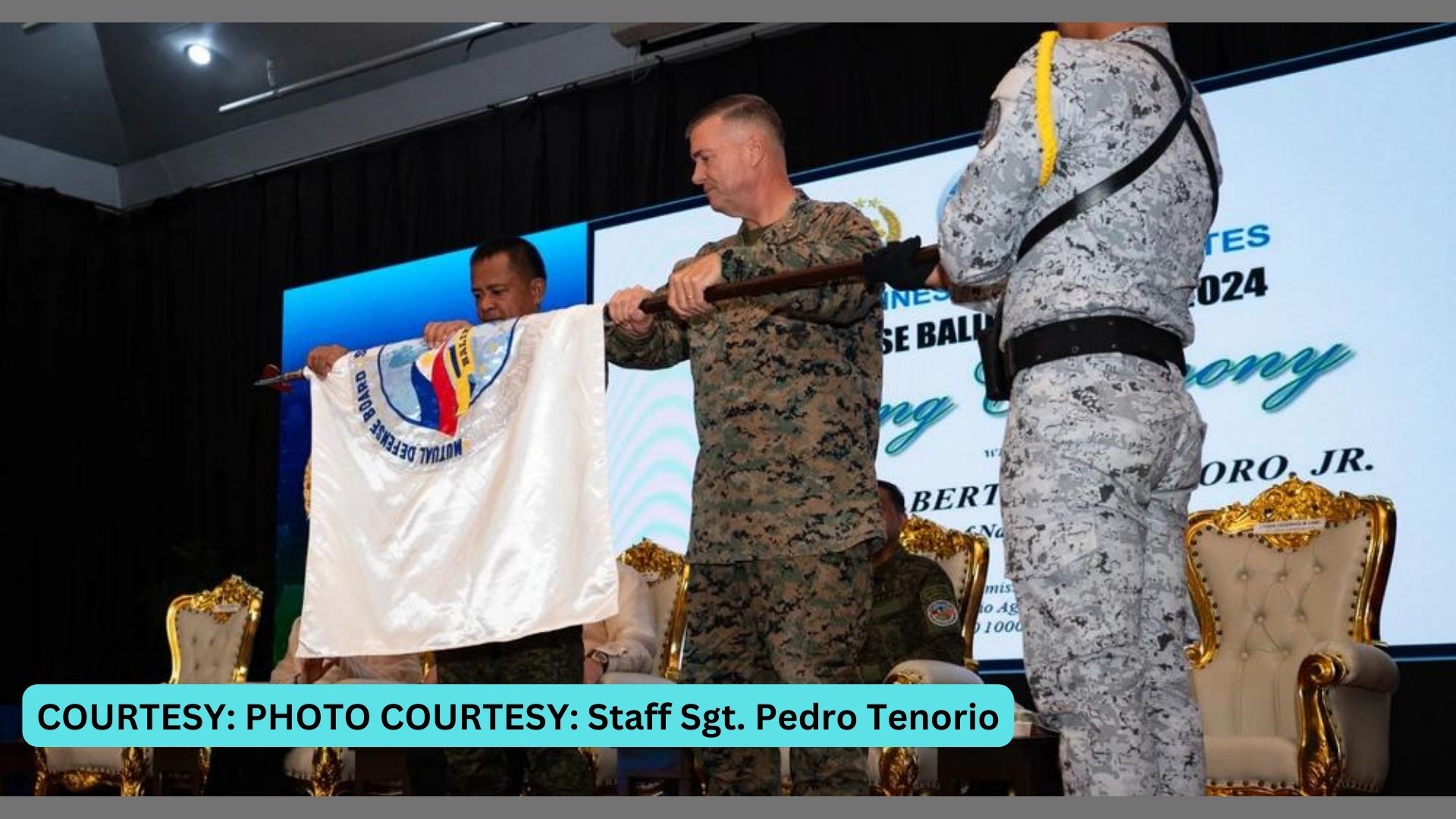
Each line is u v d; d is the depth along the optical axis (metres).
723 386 2.24
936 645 3.55
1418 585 4.25
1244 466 4.57
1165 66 1.74
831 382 2.21
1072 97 1.66
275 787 4.85
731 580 2.26
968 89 5.65
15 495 7.80
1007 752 2.84
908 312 5.30
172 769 4.23
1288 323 4.55
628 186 6.45
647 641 3.88
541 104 6.80
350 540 2.50
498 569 2.35
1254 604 3.70
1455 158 4.34
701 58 6.35
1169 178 1.69
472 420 2.44
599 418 2.35
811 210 2.31
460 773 2.64
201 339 7.98
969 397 5.14
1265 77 4.68
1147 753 1.60
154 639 7.95
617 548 5.83
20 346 7.90
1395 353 4.37
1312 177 4.56
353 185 7.47
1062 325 1.66
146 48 7.26
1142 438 1.62
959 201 1.71
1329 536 3.65
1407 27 4.69
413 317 7.01
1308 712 3.21
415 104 7.25
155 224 8.32
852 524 2.14
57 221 8.12
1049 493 1.63
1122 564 1.61
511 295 3.03
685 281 2.14
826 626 2.12
